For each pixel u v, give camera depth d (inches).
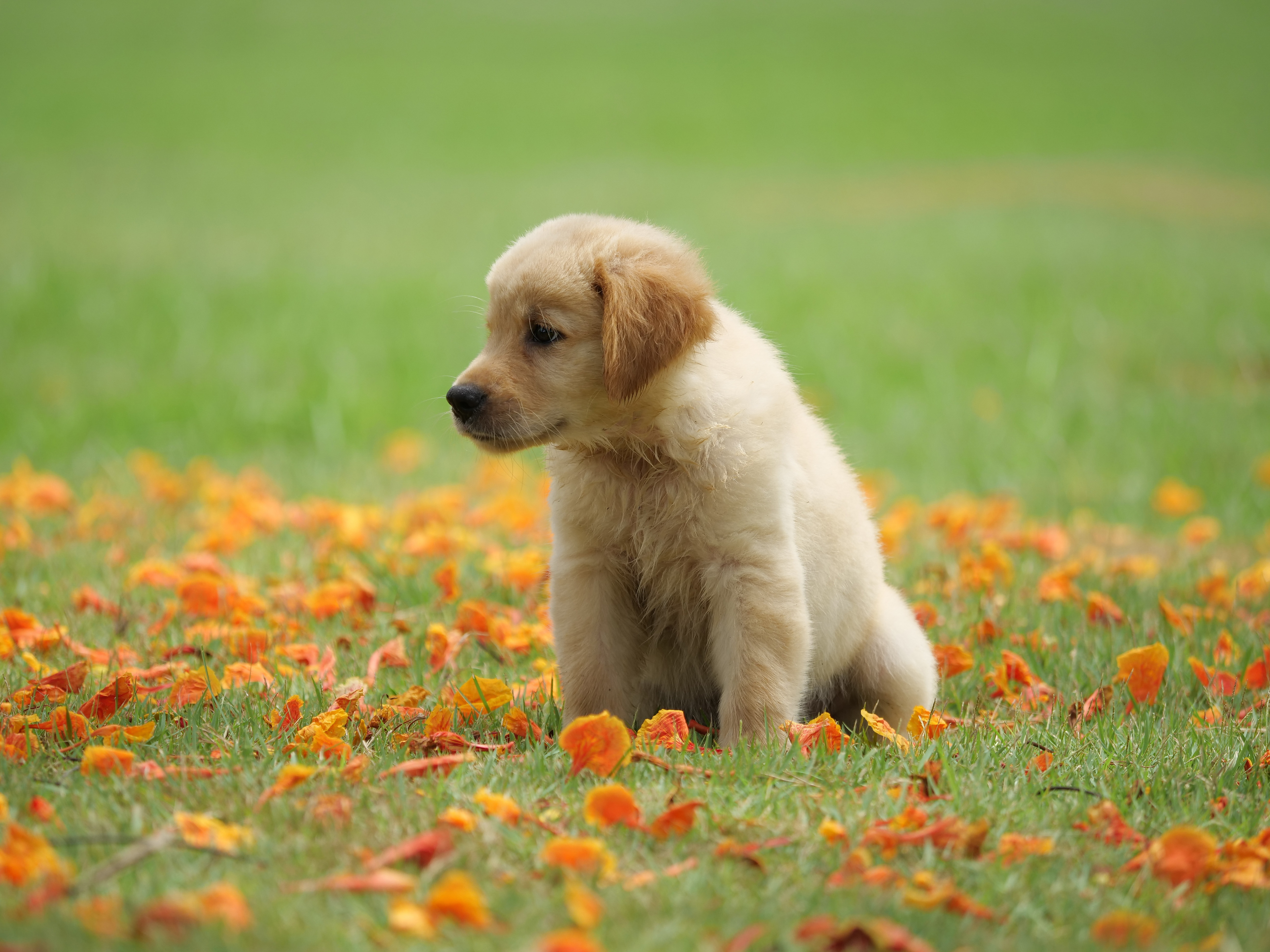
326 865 174.6
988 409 697.0
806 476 266.4
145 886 166.2
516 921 159.8
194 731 227.6
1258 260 1135.0
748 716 247.0
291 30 2593.5
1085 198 1541.6
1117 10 2923.2
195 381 732.0
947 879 179.0
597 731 213.5
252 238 1242.0
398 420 668.7
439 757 215.0
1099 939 162.4
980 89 2283.5
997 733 248.4
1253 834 201.0
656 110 2117.4
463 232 1304.1
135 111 1948.8
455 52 2470.5
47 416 651.5
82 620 325.4
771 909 165.3
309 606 330.0
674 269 249.4
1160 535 460.8
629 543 255.4
